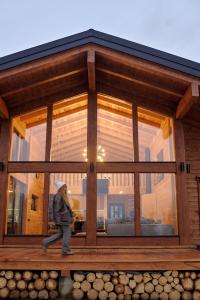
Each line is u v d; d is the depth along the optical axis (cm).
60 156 846
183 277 542
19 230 802
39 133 866
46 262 532
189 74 724
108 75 852
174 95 815
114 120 883
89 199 808
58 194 603
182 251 716
